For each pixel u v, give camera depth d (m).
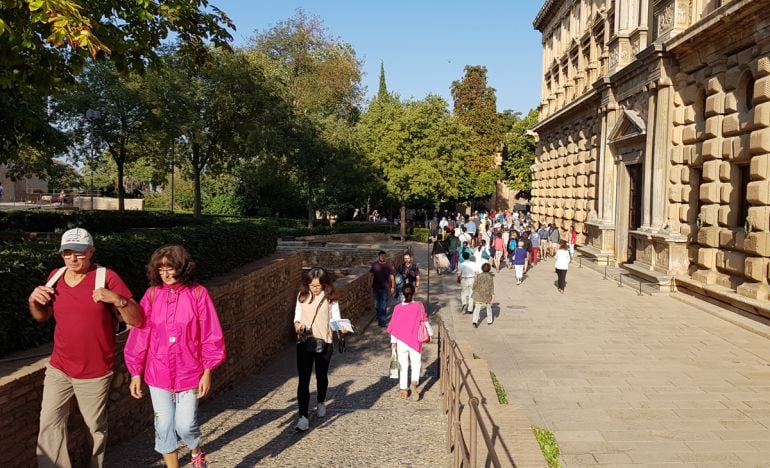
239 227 12.95
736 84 15.86
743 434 7.86
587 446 7.48
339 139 38.62
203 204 47.91
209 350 4.94
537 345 12.95
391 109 43.06
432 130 40.41
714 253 17.14
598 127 29.02
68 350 4.61
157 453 6.04
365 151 41.75
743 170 16.06
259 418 7.40
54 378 4.62
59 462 4.64
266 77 29.19
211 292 9.47
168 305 4.84
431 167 39.38
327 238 36.12
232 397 9.26
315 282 7.05
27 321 5.87
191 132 25.67
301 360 6.96
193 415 4.87
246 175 40.19
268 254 14.95
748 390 9.73
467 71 68.94
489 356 12.02
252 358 11.52
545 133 42.28
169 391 4.81
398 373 8.82
